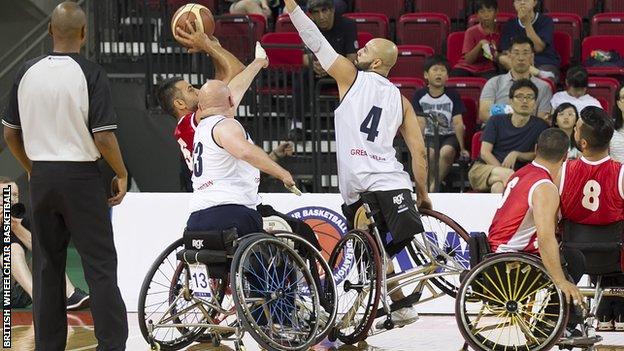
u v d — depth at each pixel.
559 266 8.49
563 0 19.20
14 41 20.22
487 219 12.30
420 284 10.15
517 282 8.75
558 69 17.09
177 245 9.62
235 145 8.87
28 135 8.59
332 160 15.46
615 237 9.02
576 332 9.13
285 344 9.01
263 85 15.83
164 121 16.44
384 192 9.76
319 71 15.52
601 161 8.95
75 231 8.61
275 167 8.82
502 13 18.38
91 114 8.51
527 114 14.09
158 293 11.76
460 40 17.72
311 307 9.40
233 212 8.99
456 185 15.54
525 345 8.77
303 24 9.72
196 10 10.07
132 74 16.77
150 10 17.53
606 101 15.81
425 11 19.23
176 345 9.75
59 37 8.64
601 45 17.56
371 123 9.83
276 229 9.91
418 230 9.80
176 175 16.47
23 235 12.45
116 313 8.63
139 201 12.68
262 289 9.02
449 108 15.36
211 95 9.25
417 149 9.95
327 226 12.45
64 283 8.89
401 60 17.02
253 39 16.09
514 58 15.42
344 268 11.47
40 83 8.51
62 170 8.51
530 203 8.76
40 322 8.79
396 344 10.12
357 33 16.91
